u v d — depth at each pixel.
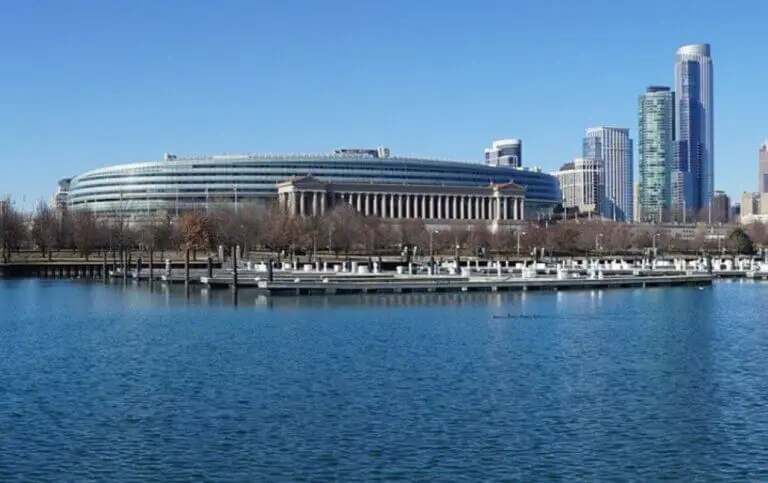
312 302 130.25
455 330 95.56
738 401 58.88
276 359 75.75
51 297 145.00
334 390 62.50
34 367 73.31
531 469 45.25
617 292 151.12
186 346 84.56
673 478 44.09
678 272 187.88
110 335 93.81
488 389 62.75
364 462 46.34
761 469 45.31
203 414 55.97
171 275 176.88
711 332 93.62
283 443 49.66
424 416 55.06
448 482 43.44
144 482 43.72
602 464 46.03
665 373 68.62
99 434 51.66
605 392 61.78
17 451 48.50
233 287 151.12
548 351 79.94
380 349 81.31
